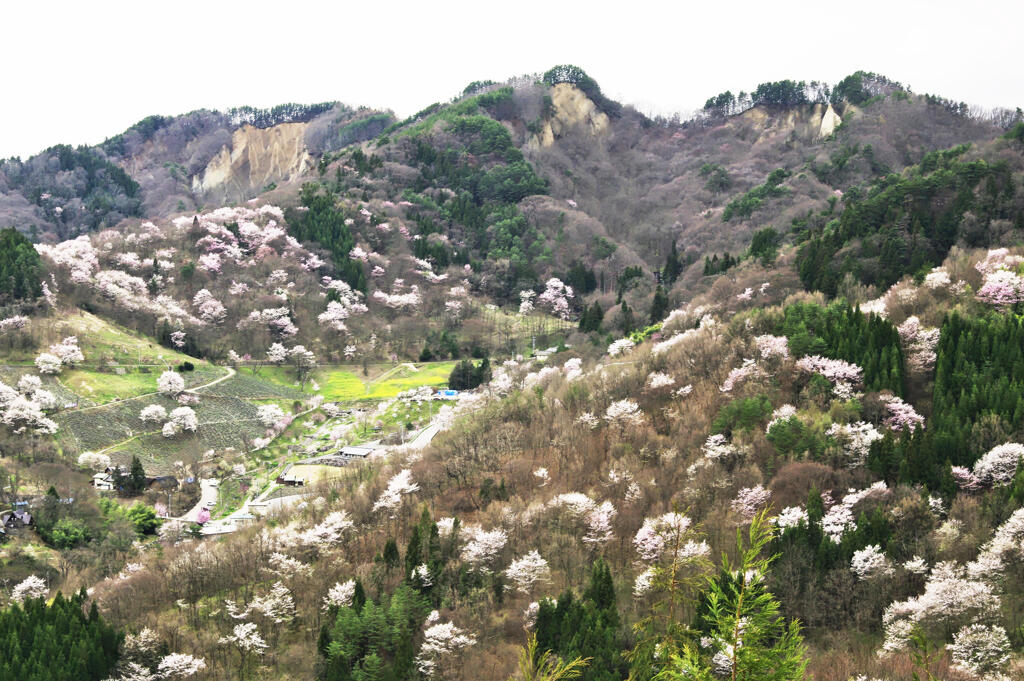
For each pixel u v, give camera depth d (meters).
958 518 122.75
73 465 198.00
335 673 112.38
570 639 110.19
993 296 169.00
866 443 139.38
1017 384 141.00
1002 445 130.00
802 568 118.44
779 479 136.00
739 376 163.38
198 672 116.56
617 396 176.50
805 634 111.69
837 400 150.75
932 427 140.75
